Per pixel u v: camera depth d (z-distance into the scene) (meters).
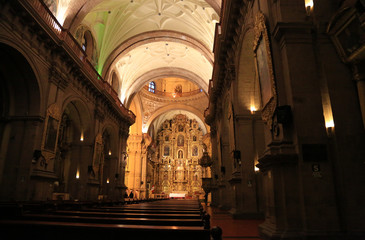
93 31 18.14
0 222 2.91
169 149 43.12
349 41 5.26
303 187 4.85
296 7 5.81
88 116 16.91
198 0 16.56
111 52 19.77
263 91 6.45
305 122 5.16
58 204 6.92
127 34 19.97
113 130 22.09
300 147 5.02
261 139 10.55
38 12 10.62
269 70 5.79
